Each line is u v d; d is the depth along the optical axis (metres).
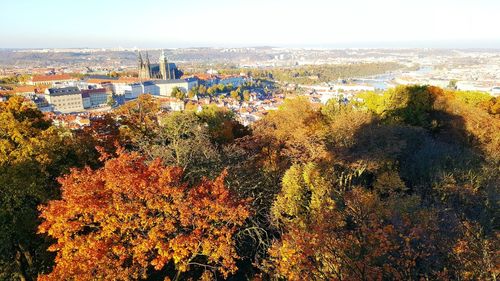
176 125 35.31
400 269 17.55
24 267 27.95
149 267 24.83
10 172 25.70
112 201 18.52
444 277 16.56
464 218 24.34
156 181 19.14
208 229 19.69
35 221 25.52
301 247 18.30
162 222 18.55
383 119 49.50
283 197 26.91
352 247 18.28
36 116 34.22
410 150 38.28
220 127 44.38
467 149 39.91
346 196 24.14
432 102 51.94
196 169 27.67
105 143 36.44
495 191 29.23
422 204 27.22
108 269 17.55
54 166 29.22
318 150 32.00
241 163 30.62
